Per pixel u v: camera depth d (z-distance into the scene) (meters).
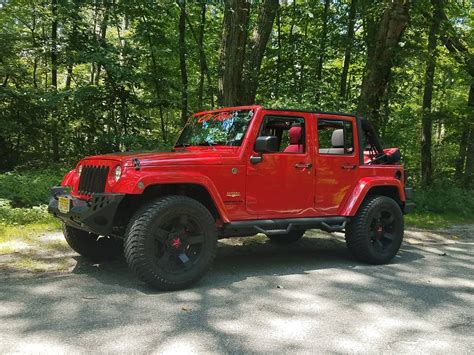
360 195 5.65
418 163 17.66
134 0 10.95
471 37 15.08
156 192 4.66
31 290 4.16
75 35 11.26
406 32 11.66
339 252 6.48
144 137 11.48
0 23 12.18
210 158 4.64
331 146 5.73
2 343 3.02
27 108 11.48
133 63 11.11
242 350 3.05
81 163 4.94
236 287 4.51
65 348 2.97
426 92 14.87
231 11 9.70
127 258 4.18
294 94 11.66
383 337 3.39
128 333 3.26
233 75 9.84
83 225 4.32
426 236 8.09
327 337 3.34
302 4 13.69
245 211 4.91
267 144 4.71
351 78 14.89
